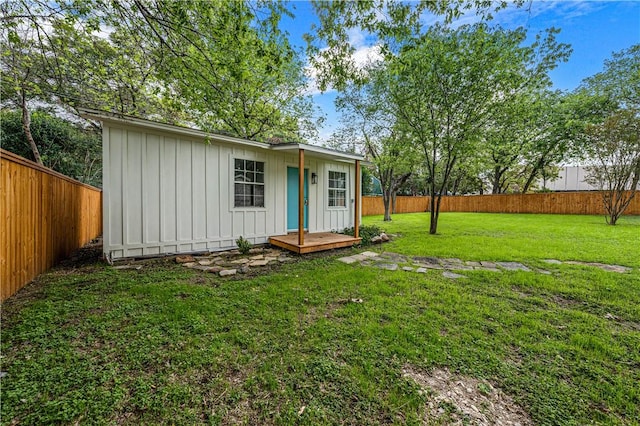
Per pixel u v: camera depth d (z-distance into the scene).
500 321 2.61
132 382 1.68
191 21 3.88
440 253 5.77
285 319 2.62
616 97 12.51
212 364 1.90
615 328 2.49
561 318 2.67
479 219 13.38
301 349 2.10
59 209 4.71
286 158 7.24
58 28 4.48
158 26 4.20
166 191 5.22
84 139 11.84
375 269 4.52
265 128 10.70
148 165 5.01
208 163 5.77
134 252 4.90
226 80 4.79
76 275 3.94
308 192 7.76
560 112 13.88
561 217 13.78
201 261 5.02
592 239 7.17
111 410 1.47
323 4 3.61
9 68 6.15
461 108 7.87
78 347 2.05
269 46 3.89
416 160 11.16
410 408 1.53
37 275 3.82
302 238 5.83
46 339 2.14
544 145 14.93
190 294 3.24
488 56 7.02
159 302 2.96
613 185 10.27
